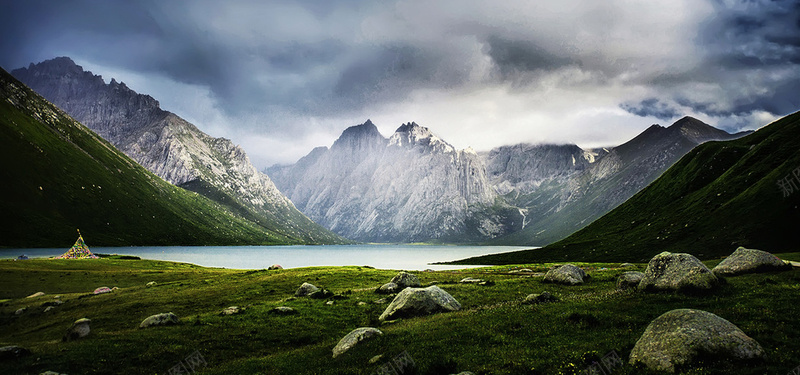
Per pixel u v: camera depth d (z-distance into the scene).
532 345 23.92
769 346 19.39
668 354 18.11
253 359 30.30
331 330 38.28
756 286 32.25
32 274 96.31
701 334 18.31
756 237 110.44
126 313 51.94
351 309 45.62
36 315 57.16
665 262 35.78
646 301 31.22
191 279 90.31
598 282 53.06
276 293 60.81
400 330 31.41
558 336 24.89
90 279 94.81
